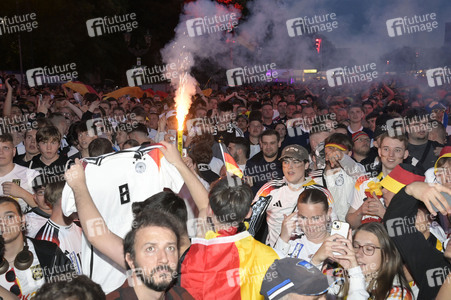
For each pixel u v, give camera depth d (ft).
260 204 11.64
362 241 10.66
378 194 15.99
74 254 13.37
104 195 11.33
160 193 9.86
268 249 9.44
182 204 9.76
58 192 13.65
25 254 11.86
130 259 7.82
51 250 12.31
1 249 11.05
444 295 8.91
